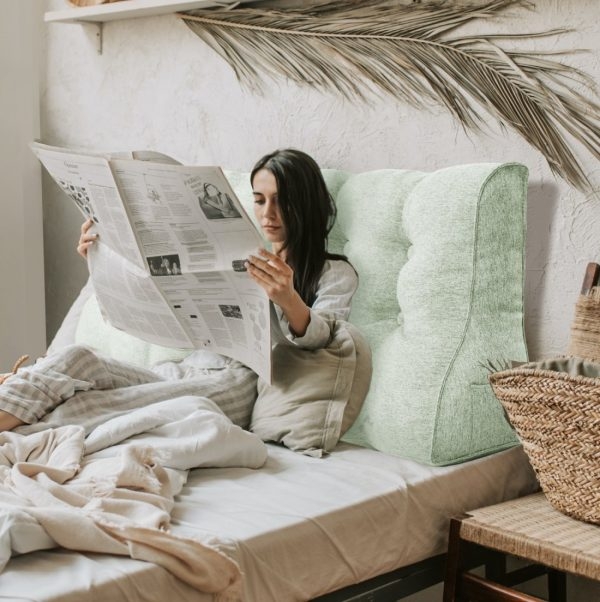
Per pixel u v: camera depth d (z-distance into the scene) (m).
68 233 2.93
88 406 1.67
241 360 1.75
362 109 2.12
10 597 1.06
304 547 1.34
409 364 1.70
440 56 1.96
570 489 1.49
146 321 1.85
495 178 1.70
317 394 1.76
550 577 1.77
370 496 1.47
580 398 1.42
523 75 1.84
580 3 1.76
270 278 1.58
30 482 1.32
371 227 1.89
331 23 2.15
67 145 2.88
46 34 2.90
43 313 2.88
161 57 2.58
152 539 1.19
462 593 1.52
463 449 1.66
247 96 2.38
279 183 1.91
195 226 1.57
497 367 1.68
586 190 1.77
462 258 1.68
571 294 1.80
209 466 1.59
